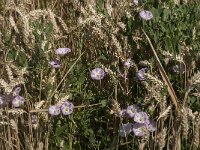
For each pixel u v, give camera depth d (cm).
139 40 54
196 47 49
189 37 52
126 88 52
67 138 51
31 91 51
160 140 40
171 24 54
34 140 49
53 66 51
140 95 51
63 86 51
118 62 53
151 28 53
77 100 53
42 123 49
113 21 55
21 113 48
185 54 49
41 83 49
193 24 54
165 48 51
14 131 49
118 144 48
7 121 47
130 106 46
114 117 50
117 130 49
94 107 53
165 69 51
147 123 43
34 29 53
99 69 53
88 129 51
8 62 51
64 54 54
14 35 54
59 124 50
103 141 50
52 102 51
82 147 52
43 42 50
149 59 51
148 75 42
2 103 48
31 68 50
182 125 40
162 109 43
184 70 50
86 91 55
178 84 51
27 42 51
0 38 54
